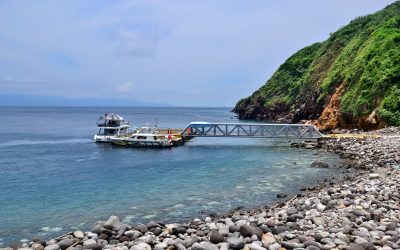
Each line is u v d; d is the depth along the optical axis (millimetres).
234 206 20797
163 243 11570
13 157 43125
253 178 28500
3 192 25562
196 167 34156
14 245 13789
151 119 144750
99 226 14133
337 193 18938
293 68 118812
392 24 71750
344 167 32344
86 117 161625
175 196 23391
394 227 12047
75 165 36938
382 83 55938
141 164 36594
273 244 10766
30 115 183500
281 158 39125
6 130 87125
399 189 18766
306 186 25312
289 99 106312
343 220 13344
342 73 73562
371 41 68875
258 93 125375
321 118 68125
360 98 58375
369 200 16562
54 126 101812
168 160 38938
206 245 10750
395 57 57562
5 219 19422
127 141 51438
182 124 113250
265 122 104625
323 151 43906
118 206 21453
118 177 30203
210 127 55344
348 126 60719
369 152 36906
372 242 10633
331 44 97500
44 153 46500
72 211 20719
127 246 11695
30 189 26391
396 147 36938
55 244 12297
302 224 13469
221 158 39812
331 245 10602
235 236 11680
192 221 16422
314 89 86000
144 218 19047
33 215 20078
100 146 52750
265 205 20578
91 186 27016
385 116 52875
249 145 52250
